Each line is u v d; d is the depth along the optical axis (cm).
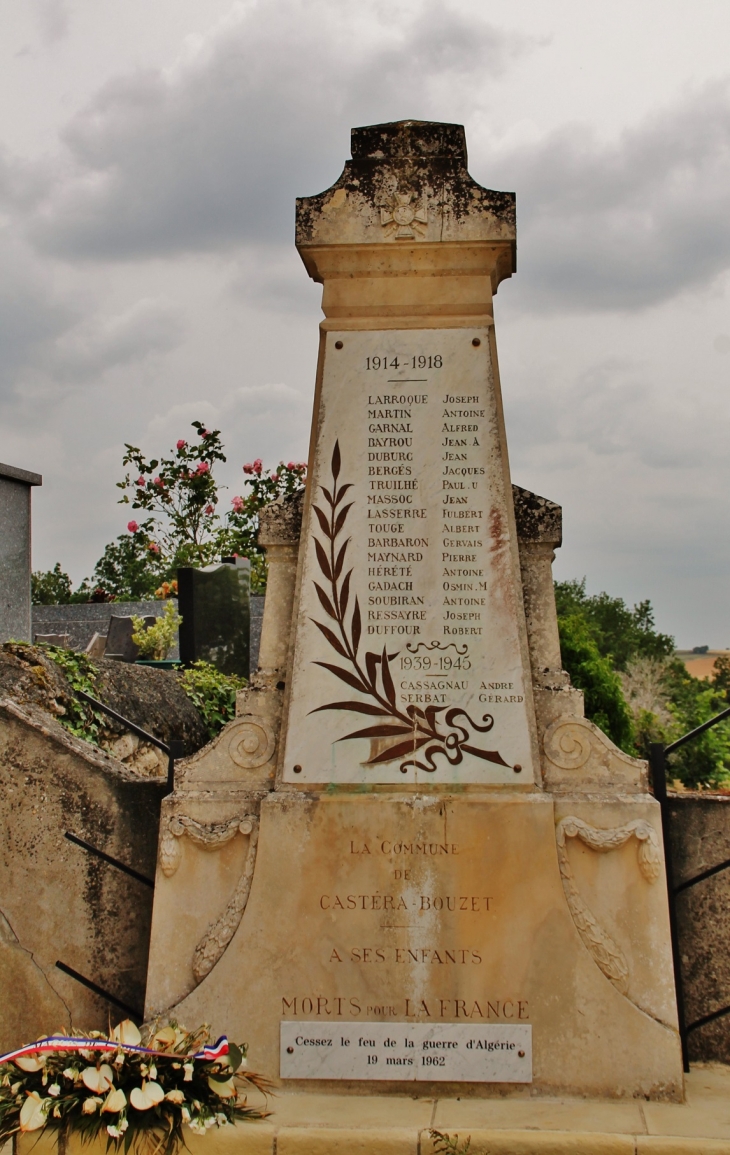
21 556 948
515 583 477
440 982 450
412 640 477
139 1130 409
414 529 484
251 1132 409
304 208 495
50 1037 418
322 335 497
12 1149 413
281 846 464
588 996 445
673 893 486
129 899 502
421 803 461
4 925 504
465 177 492
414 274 498
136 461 1533
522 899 453
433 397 491
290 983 456
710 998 488
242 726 488
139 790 507
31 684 596
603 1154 396
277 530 505
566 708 477
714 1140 396
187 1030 453
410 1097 443
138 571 2075
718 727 1599
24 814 509
